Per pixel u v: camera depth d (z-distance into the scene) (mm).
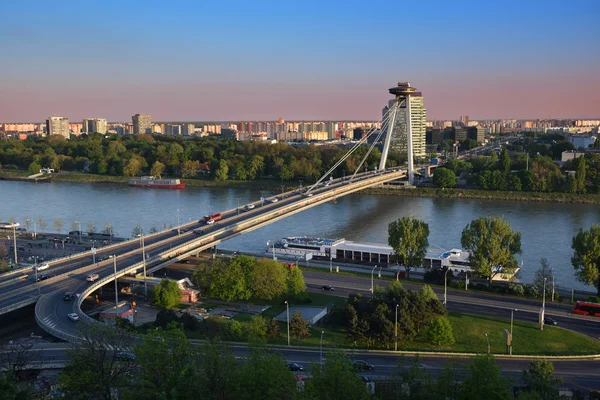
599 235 180875
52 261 199125
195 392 84688
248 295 171625
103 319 149875
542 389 103500
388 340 137250
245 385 85750
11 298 158875
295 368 119250
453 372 99312
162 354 92000
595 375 123750
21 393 76250
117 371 92500
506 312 167000
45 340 135750
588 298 174375
